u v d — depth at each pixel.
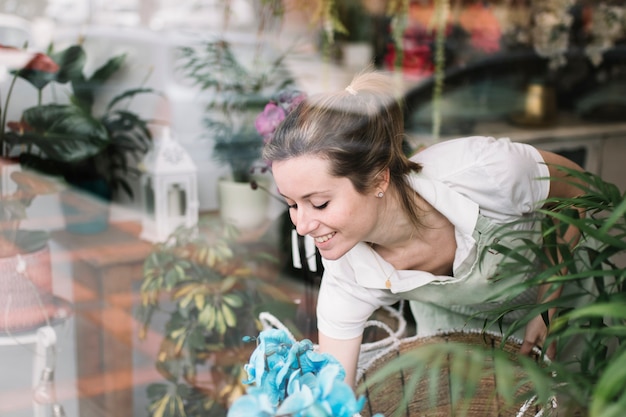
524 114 3.16
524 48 3.29
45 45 2.55
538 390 0.87
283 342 1.00
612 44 3.42
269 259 2.27
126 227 2.53
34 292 2.13
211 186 2.50
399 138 1.42
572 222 1.04
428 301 1.67
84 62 2.58
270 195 2.43
